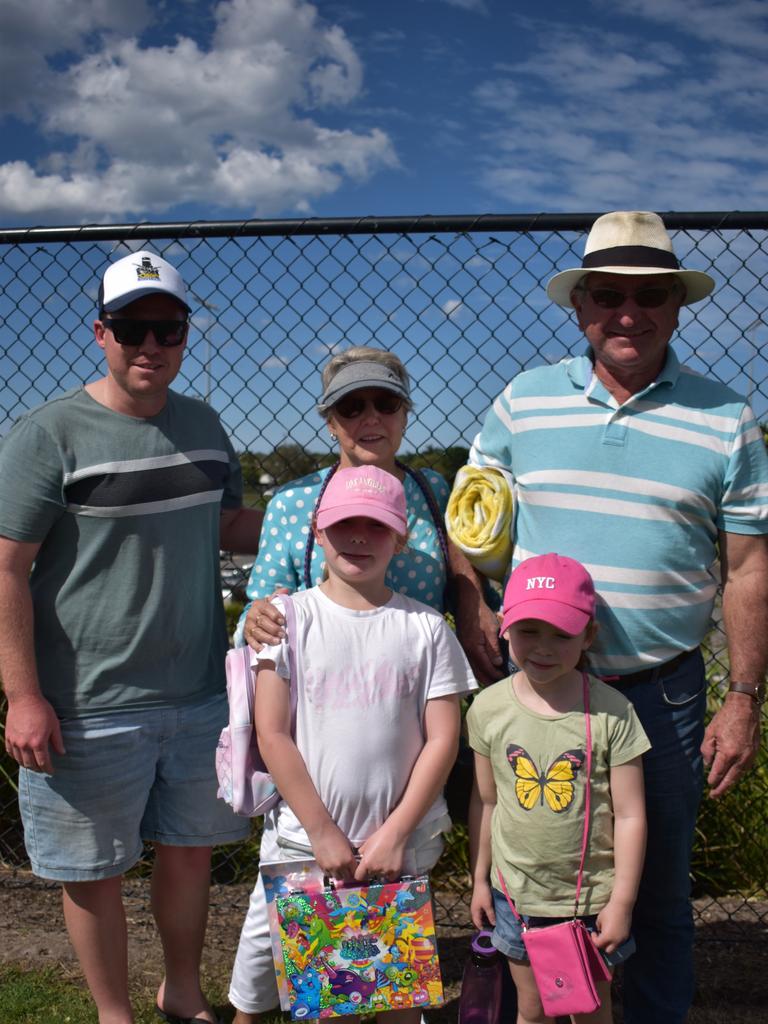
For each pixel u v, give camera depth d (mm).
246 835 2961
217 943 3562
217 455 2869
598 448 2545
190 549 2773
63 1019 3006
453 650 2473
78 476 2615
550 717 2449
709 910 3807
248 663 2486
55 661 2709
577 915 2426
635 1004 2758
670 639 2541
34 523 2607
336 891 2314
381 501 2367
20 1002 3094
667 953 2691
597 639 2545
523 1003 2553
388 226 3430
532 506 2625
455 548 2750
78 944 2791
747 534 2535
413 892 2326
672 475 2490
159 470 2699
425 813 2389
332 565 2430
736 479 2498
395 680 2396
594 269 2490
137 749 2748
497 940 2555
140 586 2699
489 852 2584
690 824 2648
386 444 2605
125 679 2730
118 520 2658
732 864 3898
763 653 2527
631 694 2568
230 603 4652
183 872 2924
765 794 3824
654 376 2564
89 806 2707
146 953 3465
